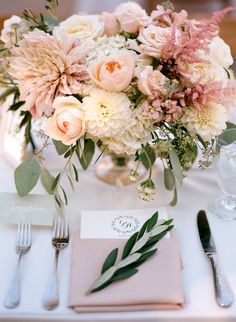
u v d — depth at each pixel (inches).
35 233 31.7
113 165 38.9
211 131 29.5
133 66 28.7
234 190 32.6
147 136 30.0
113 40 31.9
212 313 25.7
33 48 29.9
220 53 31.7
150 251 28.4
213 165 32.4
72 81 29.5
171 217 33.4
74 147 31.2
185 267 29.0
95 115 28.2
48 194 34.9
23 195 32.6
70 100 28.7
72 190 36.1
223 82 30.0
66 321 25.5
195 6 92.2
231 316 25.5
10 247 30.5
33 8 97.4
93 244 29.6
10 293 26.6
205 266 29.0
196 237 31.5
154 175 38.1
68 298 26.1
